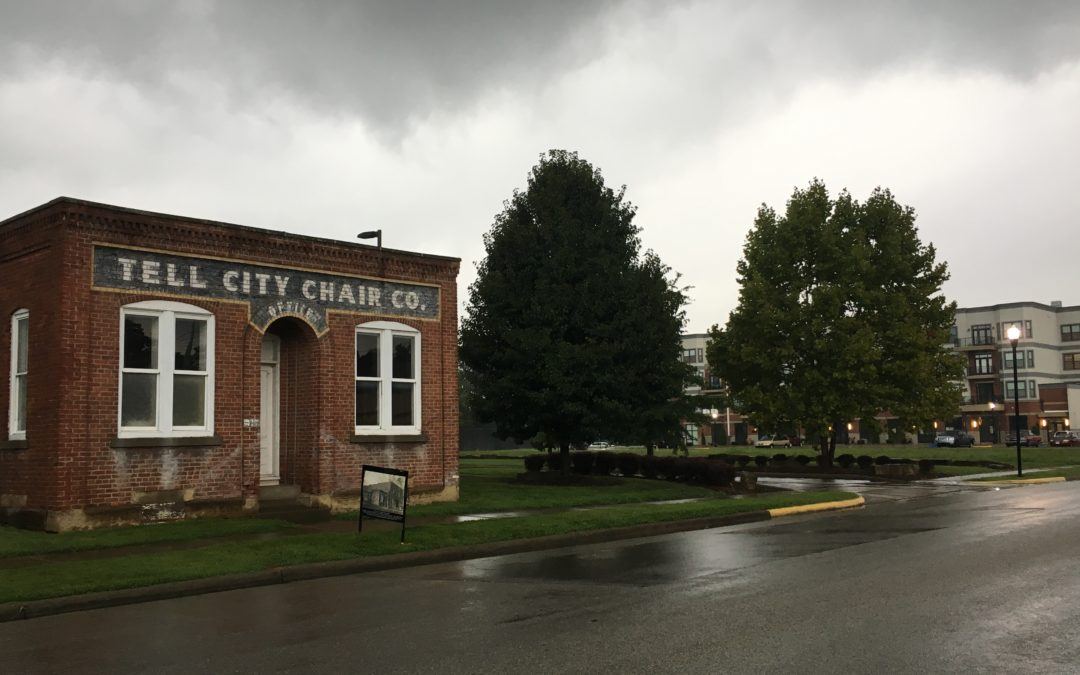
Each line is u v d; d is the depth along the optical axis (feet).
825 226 114.62
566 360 80.74
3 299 54.60
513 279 85.92
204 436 54.34
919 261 116.78
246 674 22.57
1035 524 52.31
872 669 21.53
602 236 85.92
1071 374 303.27
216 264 55.88
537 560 43.01
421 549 44.01
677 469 91.20
